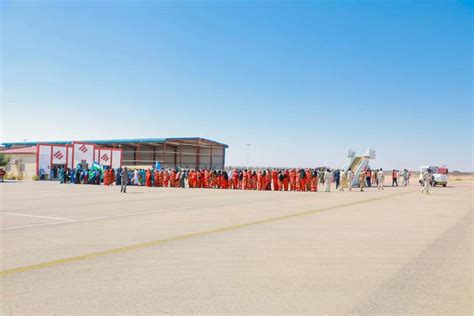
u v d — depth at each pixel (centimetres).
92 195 2438
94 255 773
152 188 3416
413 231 1112
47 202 1931
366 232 1084
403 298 536
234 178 3500
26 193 2570
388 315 476
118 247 851
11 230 1074
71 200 2052
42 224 1190
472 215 1530
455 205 1981
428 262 741
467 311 491
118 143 6412
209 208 1703
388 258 771
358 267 698
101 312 475
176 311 480
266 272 658
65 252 798
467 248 875
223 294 544
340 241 944
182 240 938
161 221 1270
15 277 616
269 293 550
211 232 1056
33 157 4997
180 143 6725
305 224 1228
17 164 5147
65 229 1095
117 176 3938
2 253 786
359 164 4322
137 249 832
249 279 617
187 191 2997
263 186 3350
